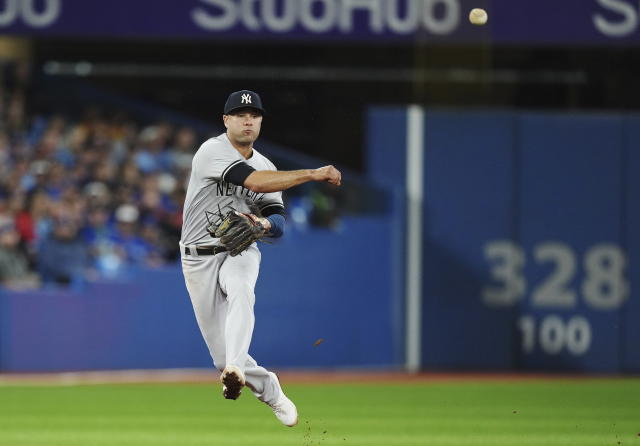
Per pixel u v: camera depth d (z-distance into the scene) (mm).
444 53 58906
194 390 45594
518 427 32531
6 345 53375
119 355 54250
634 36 55219
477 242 57969
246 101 22875
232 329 22297
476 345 57719
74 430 31578
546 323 57750
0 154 60656
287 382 50094
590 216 57812
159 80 68500
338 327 56719
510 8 55375
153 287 54750
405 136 58156
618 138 57906
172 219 60688
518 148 58000
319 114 66062
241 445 27656
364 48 68250
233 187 23203
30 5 54312
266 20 54500
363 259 57219
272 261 55875
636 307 57781
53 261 55969
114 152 62844
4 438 29312
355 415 36188
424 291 57844
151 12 54625
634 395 44188
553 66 67875
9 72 64562
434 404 40219
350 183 59031
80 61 69375
